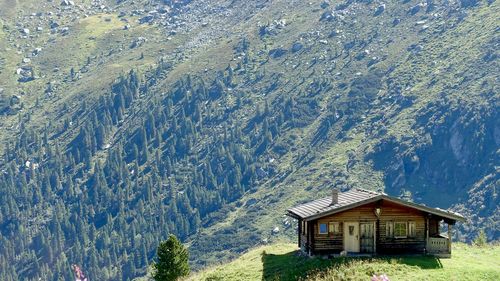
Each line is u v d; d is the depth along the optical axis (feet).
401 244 195.21
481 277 172.55
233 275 196.95
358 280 170.81
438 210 194.08
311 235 195.62
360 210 195.21
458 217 193.57
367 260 185.78
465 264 185.06
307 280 175.42
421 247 195.42
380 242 194.80
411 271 176.24
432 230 201.46
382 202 194.70
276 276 185.47
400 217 195.31
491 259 197.98
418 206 193.77
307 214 199.11
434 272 174.70
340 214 195.11
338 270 177.68
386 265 179.52
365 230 195.31
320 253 195.11
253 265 204.03
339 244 195.11
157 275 211.00
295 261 197.88
